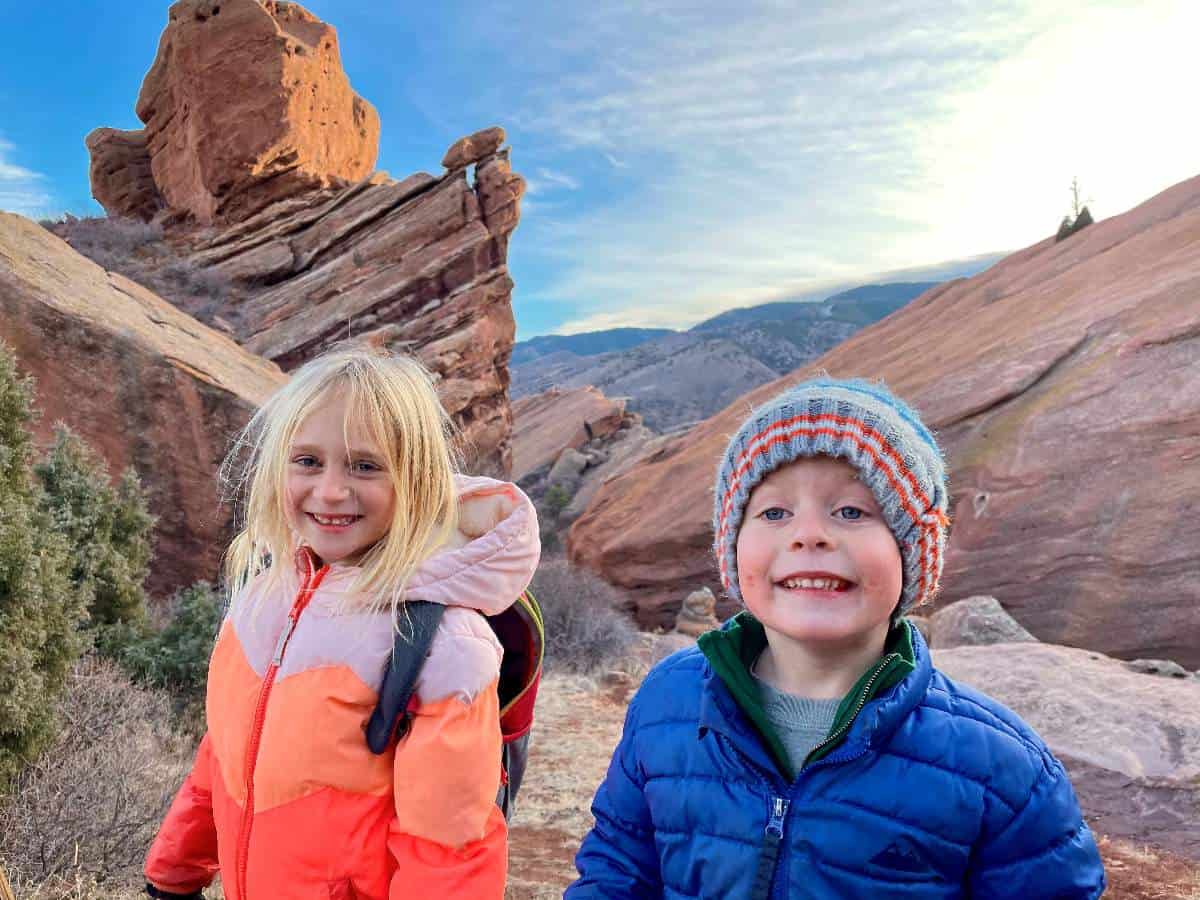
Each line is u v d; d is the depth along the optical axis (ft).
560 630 42.73
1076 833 4.47
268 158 86.74
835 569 4.41
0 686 14.55
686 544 68.03
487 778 5.04
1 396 18.01
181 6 87.61
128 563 26.35
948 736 4.47
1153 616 41.55
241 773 5.29
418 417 5.60
